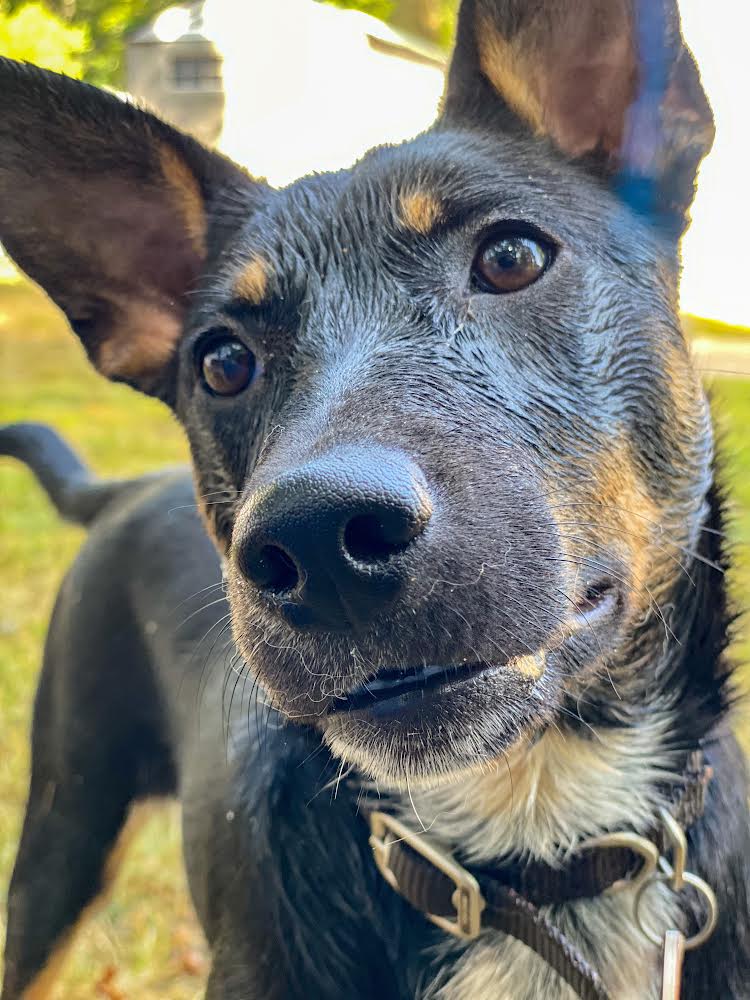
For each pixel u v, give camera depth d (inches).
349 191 8.8
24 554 28.1
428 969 8.6
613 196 9.1
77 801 13.0
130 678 12.9
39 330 65.2
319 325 8.3
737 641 9.2
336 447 6.6
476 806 8.6
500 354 7.9
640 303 8.7
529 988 8.5
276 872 8.6
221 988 8.8
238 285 8.8
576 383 8.1
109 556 13.4
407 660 6.7
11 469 38.5
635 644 8.5
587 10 9.5
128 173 10.5
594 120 9.4
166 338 11.2
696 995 8.4
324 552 6.1
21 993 13.2
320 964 8.4
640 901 8.5
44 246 10.7
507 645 6.9
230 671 11.1
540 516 7.3
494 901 8.4
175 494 13.6
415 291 8.2
